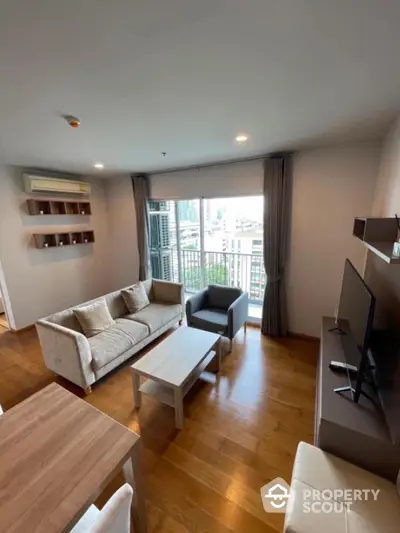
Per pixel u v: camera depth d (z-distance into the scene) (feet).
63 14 3.03
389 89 5.13
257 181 11.19
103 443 3.62
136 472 3.92
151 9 3.01
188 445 6.24
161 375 6.83
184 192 13.16
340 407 5.20
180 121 6.65
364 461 4.70
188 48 3.77
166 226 15.71
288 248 10.92
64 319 9.05
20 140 7.93
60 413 4.13
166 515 4.80
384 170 7.89
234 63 4.18
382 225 5.89
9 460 3.37
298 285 11.01
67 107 5.66
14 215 11.82
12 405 7.67
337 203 9.70
